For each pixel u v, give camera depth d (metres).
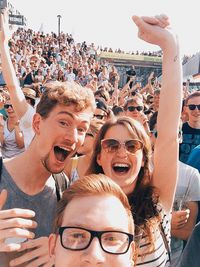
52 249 0.55
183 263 0.66
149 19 0.80
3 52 1.18
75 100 0.69
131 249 0.53
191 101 1.68
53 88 0.70
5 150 2.05
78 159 1.01
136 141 0.84
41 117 0.70
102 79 7.84
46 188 0.73
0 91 2.83
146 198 0.84
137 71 17.22
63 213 0.53
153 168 0.89
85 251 0.50
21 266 0.60
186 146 1.69
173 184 0.86
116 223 0.51
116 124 0.87
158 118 0.84
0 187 0.69
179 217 1.08
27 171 0.71
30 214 0.56
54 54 10.67
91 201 0.52
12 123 2.05
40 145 0.70
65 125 0.70
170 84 0.82
